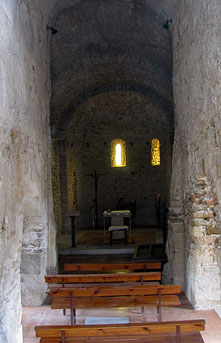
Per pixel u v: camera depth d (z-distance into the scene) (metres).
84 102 11.52
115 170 14.66
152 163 14.31
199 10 4.36
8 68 3.55
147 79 10.18
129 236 11.52
